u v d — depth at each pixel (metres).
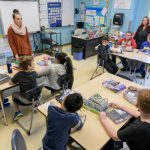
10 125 2.58
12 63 2.88
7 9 4.80
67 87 2.75
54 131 1.33
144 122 1.14
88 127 1.54
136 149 1.22
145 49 3.99
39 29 5.80
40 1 5.53
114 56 4.05
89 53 5.59
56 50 6.02
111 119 1.63
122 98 2.00
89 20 6.82
